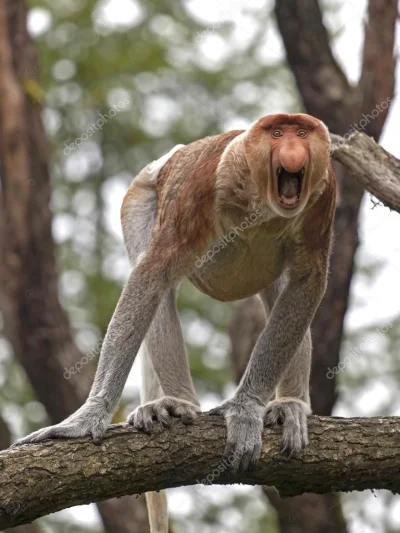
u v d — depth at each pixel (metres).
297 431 7.91
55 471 7.32
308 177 7.90
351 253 14.04
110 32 18.62
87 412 7.80
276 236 8.45
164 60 18.34
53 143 18.83
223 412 8.10
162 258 8.34
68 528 15.55
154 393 9.38
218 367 16.75
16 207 14.94
